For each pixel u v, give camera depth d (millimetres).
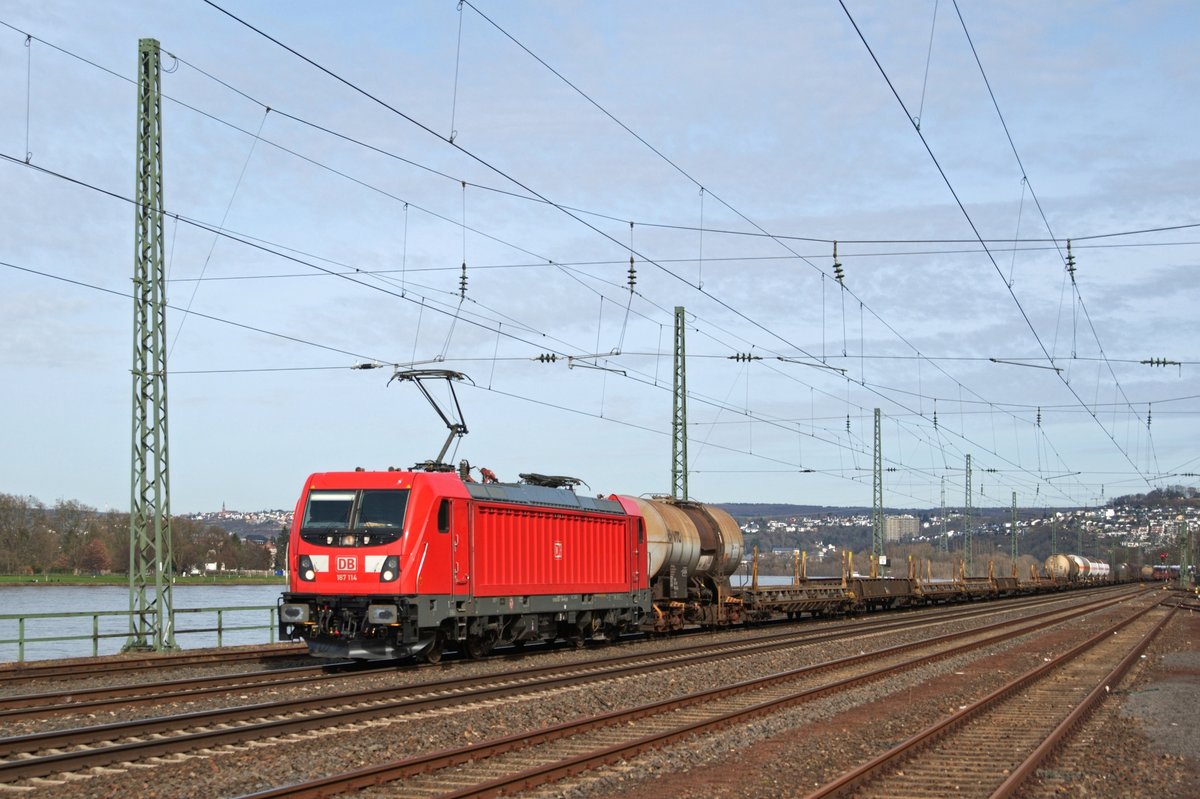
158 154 29234
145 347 29172
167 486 29234
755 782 13453
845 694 22125
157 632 28812
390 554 24734
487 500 27672
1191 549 173125
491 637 28500
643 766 14133
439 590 25516
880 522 71062
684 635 39656
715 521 42562
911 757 15125
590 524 32562
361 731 16078
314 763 13812
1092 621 53375
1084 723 18891
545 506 30250
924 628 45281
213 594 85750
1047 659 31656
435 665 26016
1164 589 133125
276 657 29297
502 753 14680
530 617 29594
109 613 27734
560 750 15023
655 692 21719
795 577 53188
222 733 14883
